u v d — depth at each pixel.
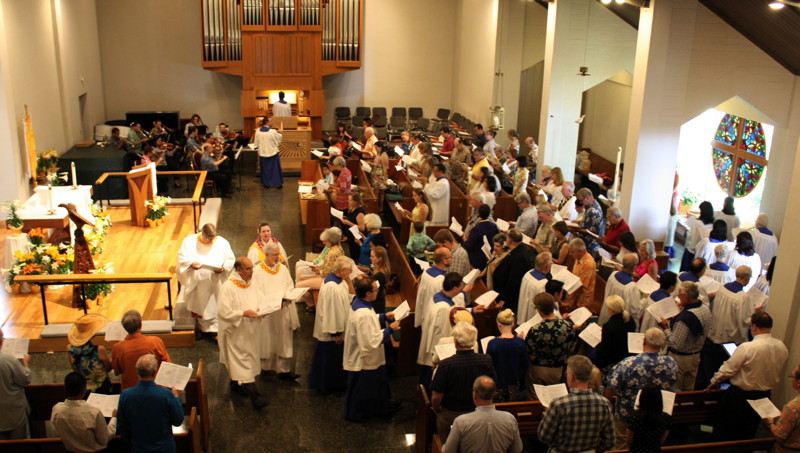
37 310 8.38
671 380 5.39
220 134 16.38
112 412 5.10
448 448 4.53
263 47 18.45
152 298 8.78
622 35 14.09
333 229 8.26
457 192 12.12
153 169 11.76
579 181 17.41
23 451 4.88
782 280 6.63
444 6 20.48
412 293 7.88
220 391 7.05
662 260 10.16
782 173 11.65
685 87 11.06
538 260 7.03
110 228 11.45
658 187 11.45
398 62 20.73
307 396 7.00
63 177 12.90
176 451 5.26
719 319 6.93
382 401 6.56
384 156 12.71
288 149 16.81
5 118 11.51
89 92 17.39
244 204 13.88
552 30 13.93
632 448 4.75
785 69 11.00
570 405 4.53
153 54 19.30
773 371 5.68
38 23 13.34
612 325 6.07
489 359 5.22
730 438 5.88
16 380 5.34
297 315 7.91
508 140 17.41
